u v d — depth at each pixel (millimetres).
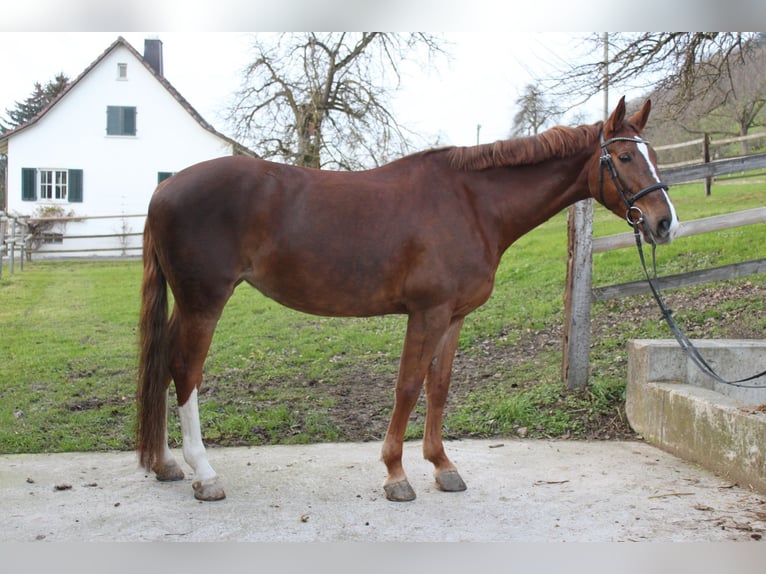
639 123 3641
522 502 3500
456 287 3521
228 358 6855
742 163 5238
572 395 5215
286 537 3035
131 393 5730
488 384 5727
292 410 5250
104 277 12922
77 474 3949
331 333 7832
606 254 9711
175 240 3393
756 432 3633
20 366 6551
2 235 12703
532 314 7734
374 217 3477
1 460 4262
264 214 3418
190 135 21844
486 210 3660
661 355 4734
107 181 21562
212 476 3527
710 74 6855
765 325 6020
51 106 21250
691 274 5312
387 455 3576
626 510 3377
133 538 3004
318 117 15586
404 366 3549
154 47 25453
